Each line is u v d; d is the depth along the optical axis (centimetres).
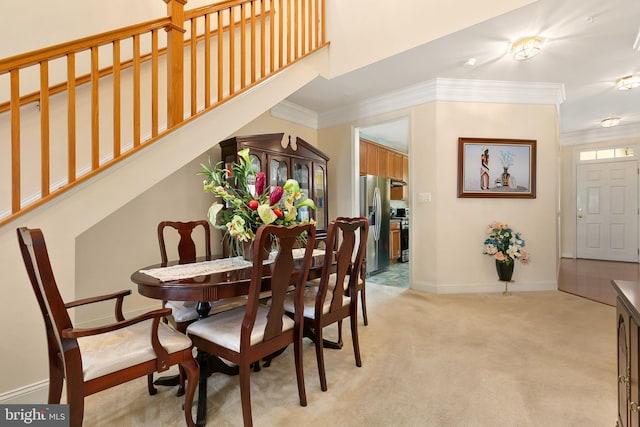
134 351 127
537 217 373
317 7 330
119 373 122
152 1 284
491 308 308
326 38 346
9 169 195
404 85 371
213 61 277
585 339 232
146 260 287
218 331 150
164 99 254
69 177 169
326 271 172
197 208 325
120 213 271
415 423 144
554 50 285
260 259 134
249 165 195
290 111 430
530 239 372
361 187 481
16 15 221
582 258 597
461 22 258
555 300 332
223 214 197
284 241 142
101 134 227
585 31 255
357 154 439
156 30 202
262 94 270
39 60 156
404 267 560
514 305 316
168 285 144
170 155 211
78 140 219
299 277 158
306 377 185
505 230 354
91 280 255
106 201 182
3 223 150
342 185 448
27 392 158
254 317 137
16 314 155
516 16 239
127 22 270
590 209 589
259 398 165
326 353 216
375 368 194
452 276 368
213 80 277
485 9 246
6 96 213
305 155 378
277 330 151
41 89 159
